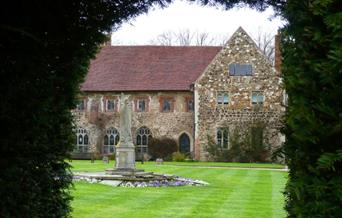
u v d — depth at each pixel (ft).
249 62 125.80
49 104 22.79
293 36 12.66
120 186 56.24
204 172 81.56
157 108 131.64
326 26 11.75
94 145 133.08
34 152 22.06
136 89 130.41
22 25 21.44
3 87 20.30
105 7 23.84
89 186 55.06
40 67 22.21
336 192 10.75
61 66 24.27
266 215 37.06
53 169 24.11
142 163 109.60
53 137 23.82
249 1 24.40
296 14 12.59
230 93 126.11
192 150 129.70
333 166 10.78
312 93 11.62
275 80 124.57
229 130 125.59
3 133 20.43
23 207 21.17
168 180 61.87
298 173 12.13
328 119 11.37
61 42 23.88
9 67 20.85
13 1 20.86
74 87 25.40
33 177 22.16
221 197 47.78
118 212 37.68
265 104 124.67
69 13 23.26
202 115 126.72
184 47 140.46
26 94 21.25
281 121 14.01
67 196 25.52
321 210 10.94
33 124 21.74
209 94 126.72
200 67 134.21
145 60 137.49
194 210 39.27
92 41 25.12
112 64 137.39
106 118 132.87
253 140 123.75
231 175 75.61
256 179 68.59
